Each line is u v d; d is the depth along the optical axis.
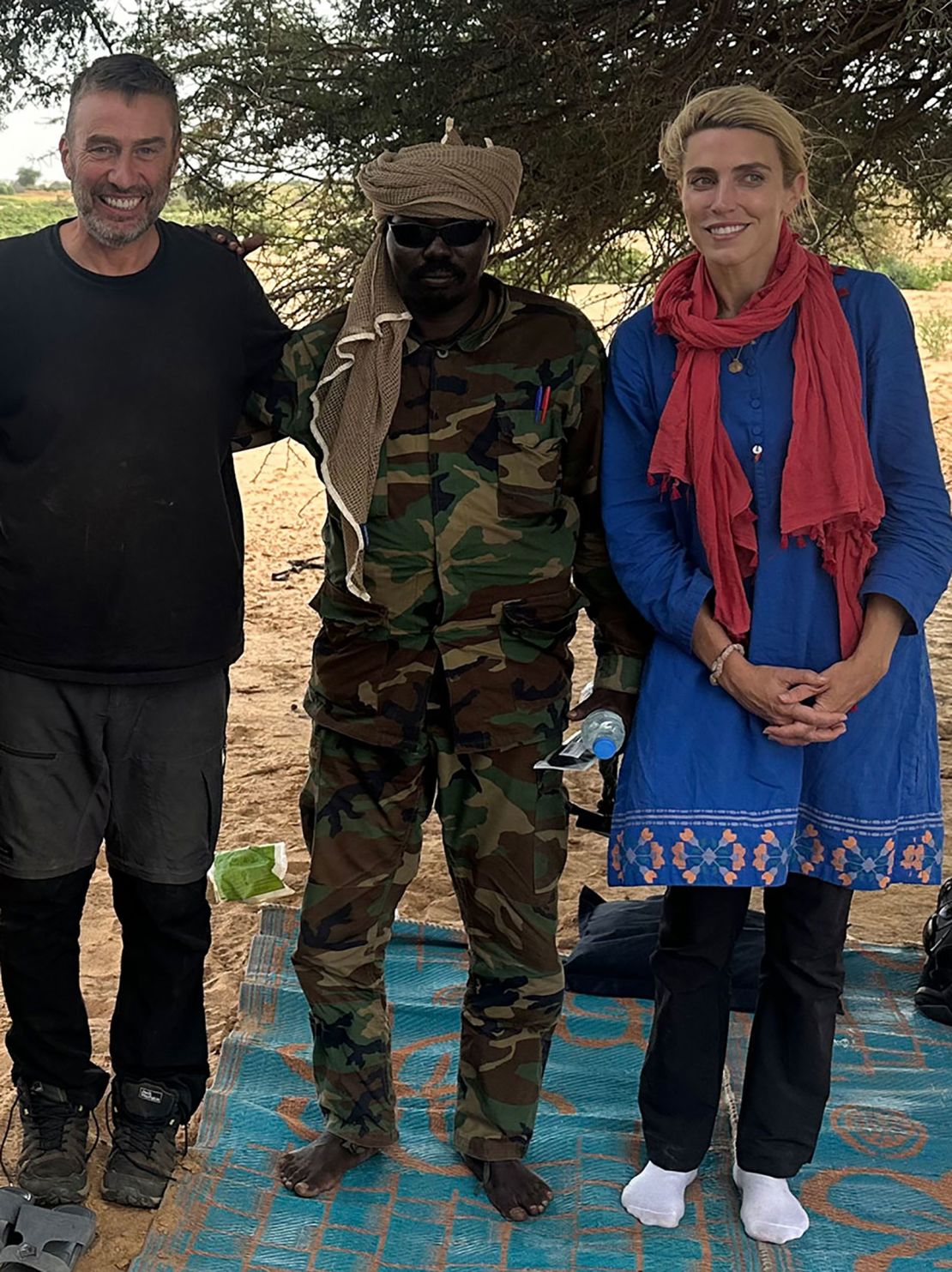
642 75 5.22
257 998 3.98
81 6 5.20
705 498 2.90
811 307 2.86
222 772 3.17
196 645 3.00
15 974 3.16
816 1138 3.19
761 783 2.96
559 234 5.89
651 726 3.02
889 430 2.90
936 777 3.05
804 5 5.17
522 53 5.32
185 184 5.91
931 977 4.13
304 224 6.12
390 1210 3.24
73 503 2.84
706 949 3.10
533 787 3.12
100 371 2.81
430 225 2.82
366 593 2.97
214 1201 3.25
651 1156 3.25
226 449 3.02
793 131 2.81
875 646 2.88
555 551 3.08
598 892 4.88
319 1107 3.49
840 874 2.98
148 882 3.15
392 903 3.26
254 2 5.61
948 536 2.91
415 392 2.98
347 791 3.18
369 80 5.54
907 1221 3.23
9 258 2.82
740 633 2.93
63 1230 3.06
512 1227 3.20
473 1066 3.29
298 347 3.04
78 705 2.98
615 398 3.04
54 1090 3.27
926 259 21.97
